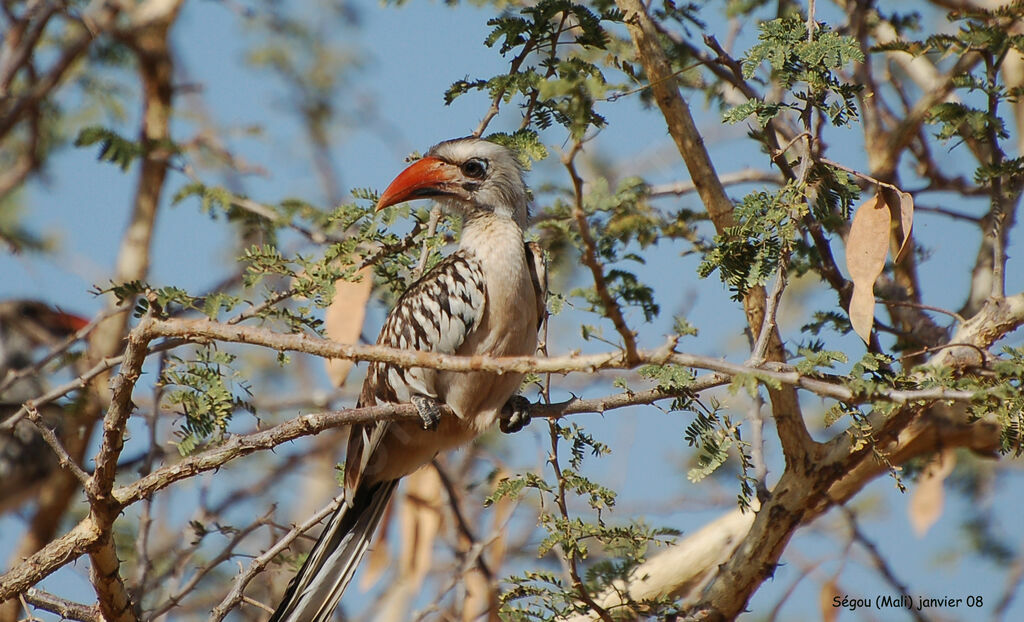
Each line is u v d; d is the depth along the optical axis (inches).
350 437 349.4
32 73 496.7
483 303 350.3
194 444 298.8
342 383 362.9
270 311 319.9
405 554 414.6
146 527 383.9
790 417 335.6
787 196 294.0
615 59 337.4
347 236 347.3
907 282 409.7
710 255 303.3
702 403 302.4
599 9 371.2
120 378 257.4
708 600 342.0
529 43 339.6
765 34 304.2
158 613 352.8
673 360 232.7
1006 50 341.1
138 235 512.1
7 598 272.4
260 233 438.6
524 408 366.6
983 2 444.8
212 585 451.8
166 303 303.3
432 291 352.2
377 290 421.7
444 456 487.5
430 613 402.6
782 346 335.9
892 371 286.0
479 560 407.8
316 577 343.3
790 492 339.3
